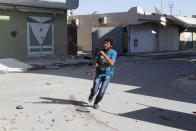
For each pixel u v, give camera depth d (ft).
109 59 24.20
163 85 39.99
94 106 25.77
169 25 124.57
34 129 19.89
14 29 69.15
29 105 26.76
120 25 102.27
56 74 50.16
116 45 100.37
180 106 27.50
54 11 76.64
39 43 74.74
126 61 76.07
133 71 55.42
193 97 31.81
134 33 106.11
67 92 33.45
